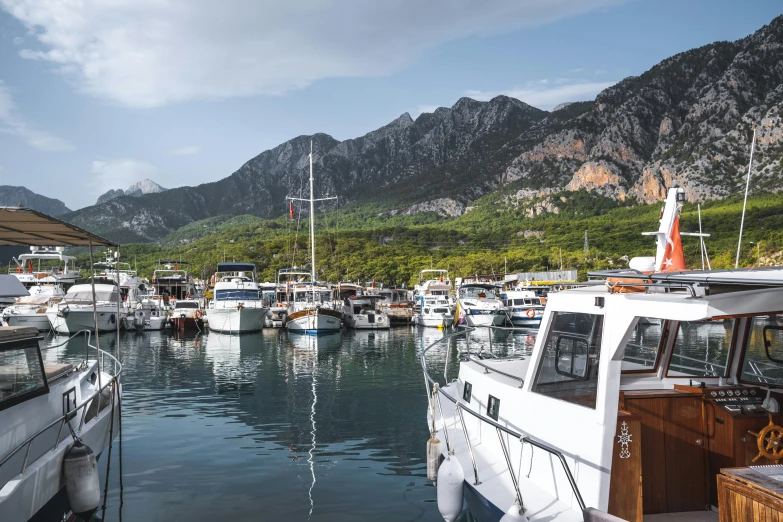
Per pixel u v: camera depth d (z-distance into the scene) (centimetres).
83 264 9344
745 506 374
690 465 546
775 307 425
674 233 1056
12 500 634
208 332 4206
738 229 10350
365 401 1645
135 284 5591
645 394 541
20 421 711
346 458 1093
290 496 893
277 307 4984
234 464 1054
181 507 848
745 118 19025
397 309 5162
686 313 427
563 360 555
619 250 11856
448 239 15712
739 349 609
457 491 631
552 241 13700
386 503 862
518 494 529
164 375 2186
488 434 707
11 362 698
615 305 484
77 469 759
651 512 538
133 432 1291
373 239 15362
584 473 496
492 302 4575
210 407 1573
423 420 1404
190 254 14325
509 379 722
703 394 547
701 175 18138
